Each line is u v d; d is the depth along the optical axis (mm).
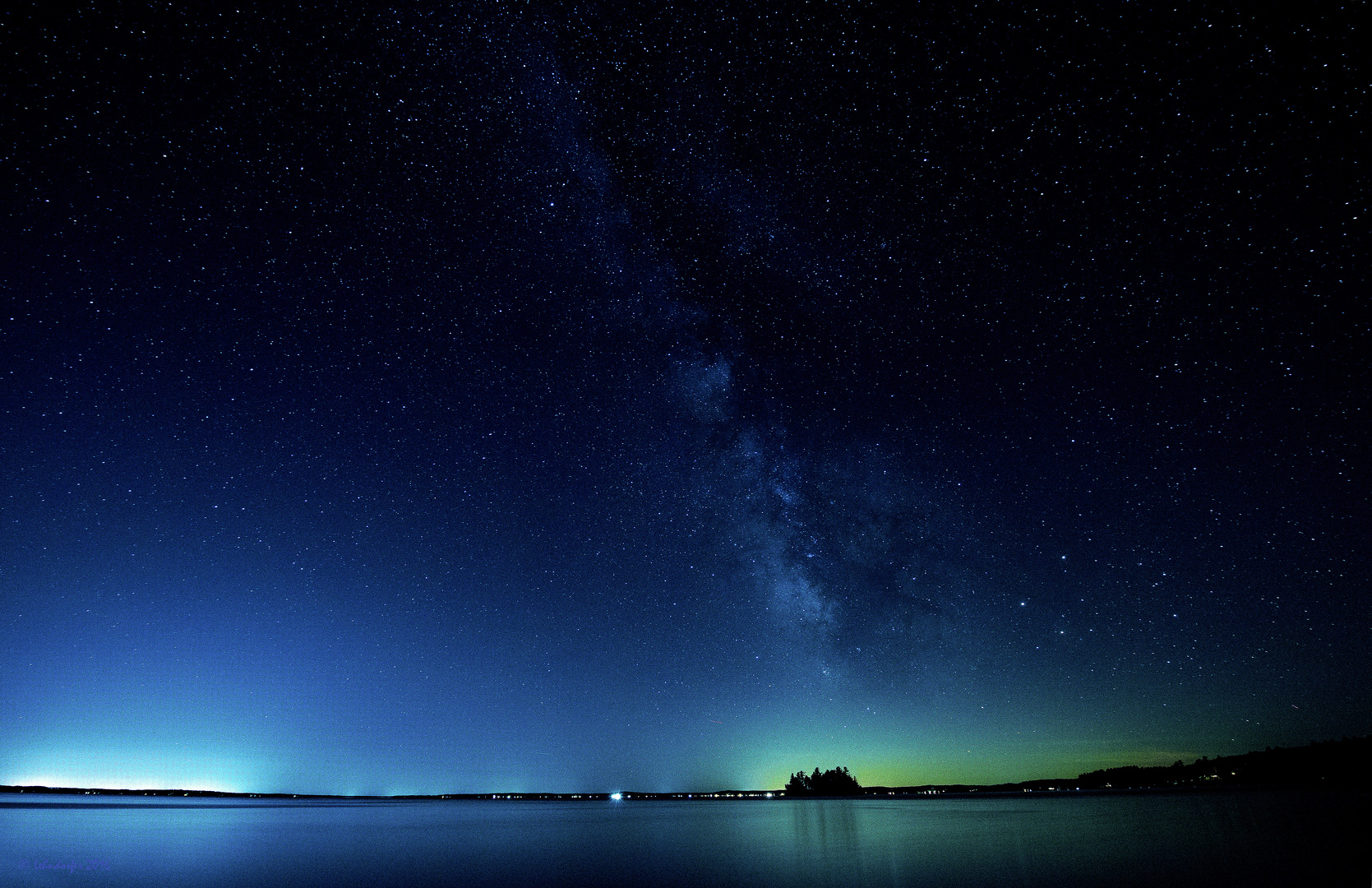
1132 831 16547
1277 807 22391
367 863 13539
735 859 13609
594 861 13648
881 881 10469
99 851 15406
